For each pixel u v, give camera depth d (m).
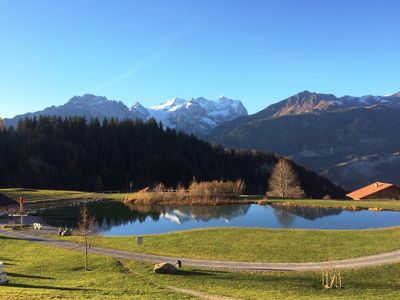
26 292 31.16
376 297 35.38
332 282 39.66
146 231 77.81
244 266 46.47
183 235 62.47
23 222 82.25
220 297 34.53
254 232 62.66
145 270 45.28
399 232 60.69
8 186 168.38
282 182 137.88
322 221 82.00
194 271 44.81
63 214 96.44
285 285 40.03
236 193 123.38
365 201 111.25
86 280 40.41
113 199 124.56
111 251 54.69
